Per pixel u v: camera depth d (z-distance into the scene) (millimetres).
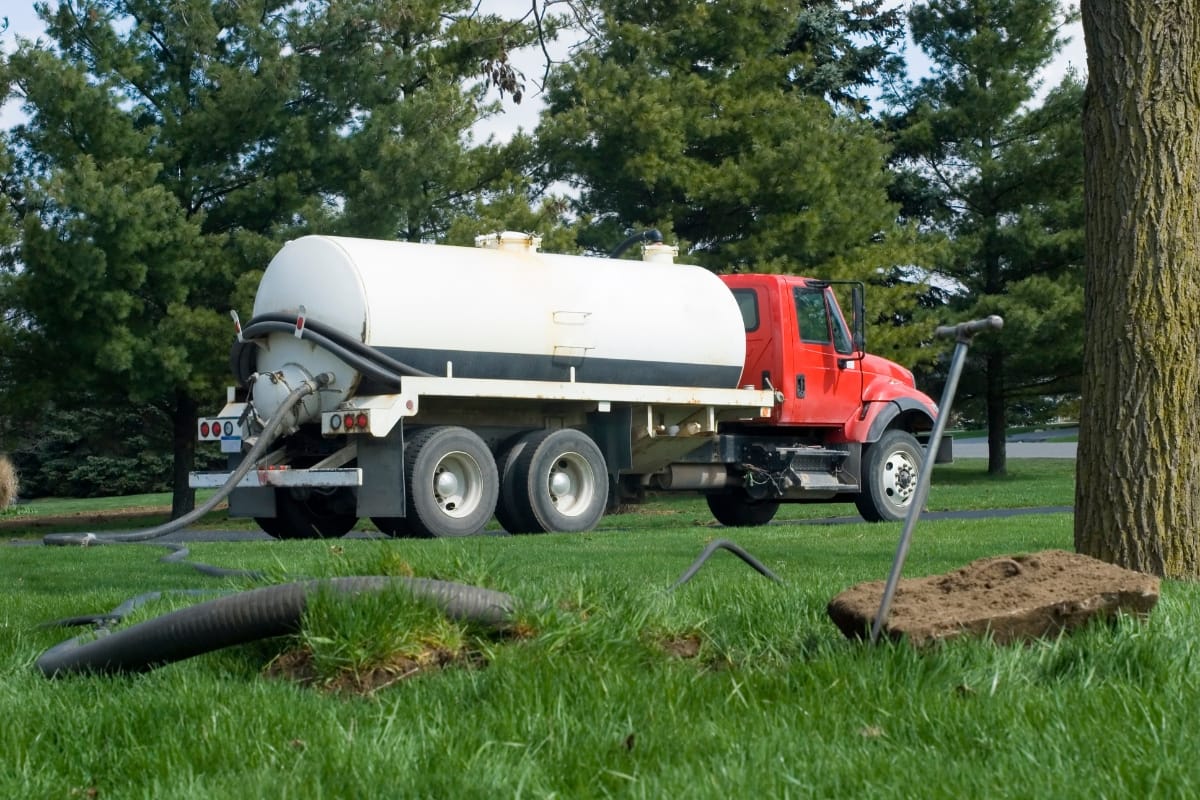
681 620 5012
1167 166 6777
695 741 3410
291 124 22406
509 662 4137
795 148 27344
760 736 3414
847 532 12664
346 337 14078
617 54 27719
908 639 4215
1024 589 4602
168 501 32531
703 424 16625
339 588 4570
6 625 6070
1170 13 6785
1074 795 2877
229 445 15086
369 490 14289
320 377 14438
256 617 4535
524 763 3242
